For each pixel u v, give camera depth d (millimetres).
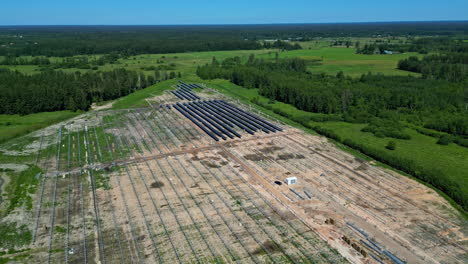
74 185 64125
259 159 76125
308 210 55594
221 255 45000
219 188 62625
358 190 62656
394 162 72688
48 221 52844
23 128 103562
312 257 44594
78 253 45781
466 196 58375
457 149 83250
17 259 44562
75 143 86438
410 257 44844
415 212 55688
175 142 86625
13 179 66562
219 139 89062
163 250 46062
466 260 44406
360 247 45562
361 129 99188
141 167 71750
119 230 50375
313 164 73812
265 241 47781
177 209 55625
